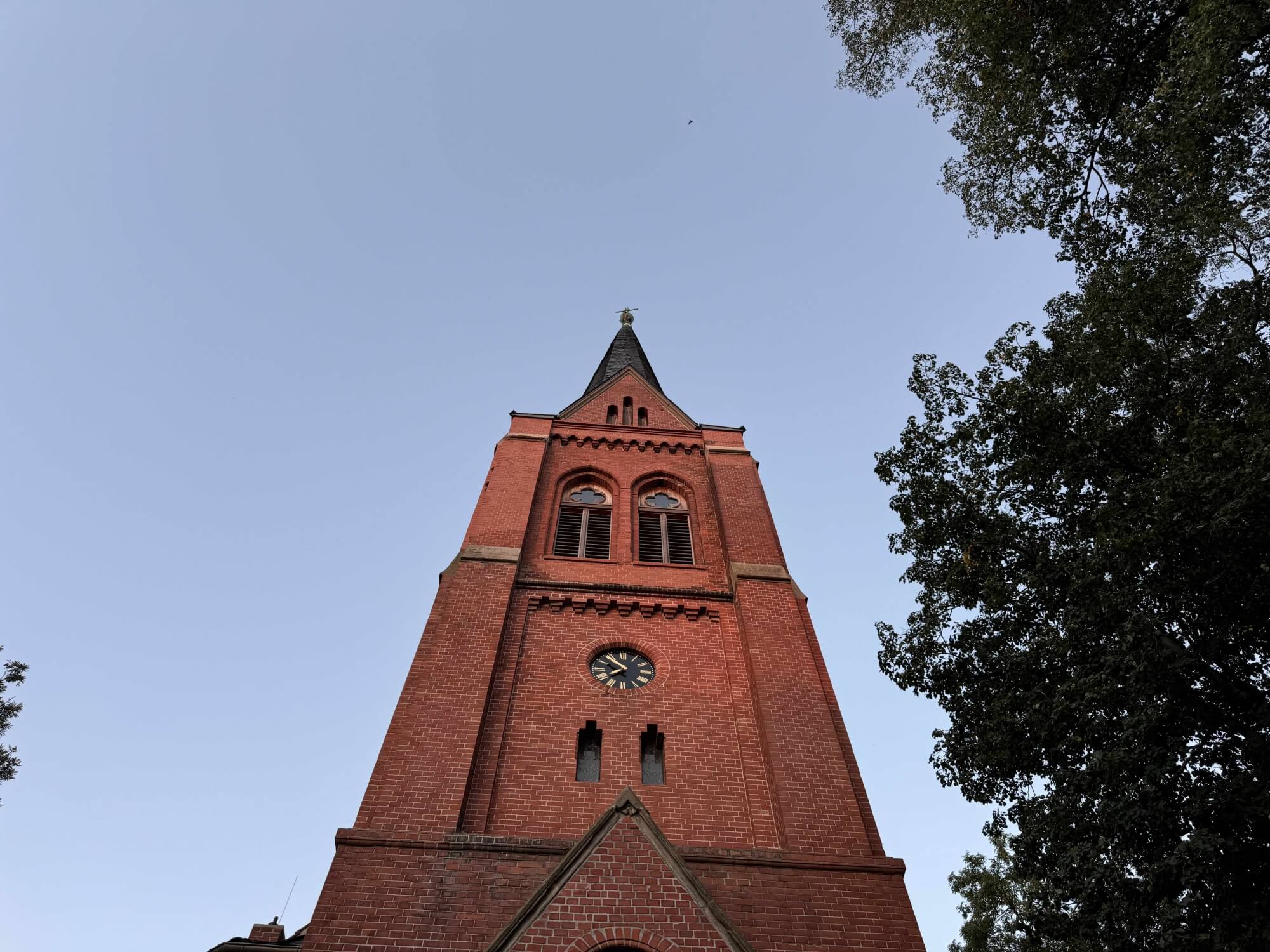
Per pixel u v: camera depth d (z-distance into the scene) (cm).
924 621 1884
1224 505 1272
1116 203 1769
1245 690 1404
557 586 2439
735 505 2880
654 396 3781
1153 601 1458
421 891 1559
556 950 1366
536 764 1912
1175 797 1316
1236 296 1553
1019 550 1777
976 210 1969
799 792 1842
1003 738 1634
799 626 2327
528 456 3080
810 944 1551
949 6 1872
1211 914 1254
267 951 1694
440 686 2009
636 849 1521
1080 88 1784
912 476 1947
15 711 2389
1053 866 1532
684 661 2247
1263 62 1417
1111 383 1678
